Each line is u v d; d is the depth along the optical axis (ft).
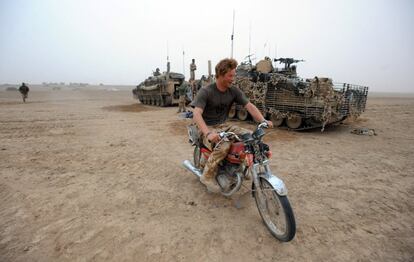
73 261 7.91
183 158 18.71
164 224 9.98
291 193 12.95
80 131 28.81
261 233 9.43
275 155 19.79
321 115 27.09
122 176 15.06
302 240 9.09
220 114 11.81
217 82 10.68
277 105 31.19
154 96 66.33
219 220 10.29
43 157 18.56
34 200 11.85
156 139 25.07
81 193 12.67
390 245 8.88
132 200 11.98
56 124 33.22
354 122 37.55
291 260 8.09
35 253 8.23
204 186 13.58
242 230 9.61
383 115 45.78
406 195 12.86
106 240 8.94
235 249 8.57
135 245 8.69
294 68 40.96
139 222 10.11
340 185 14.03
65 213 10.73
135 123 35.17
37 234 9.24
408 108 59.41
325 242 9.00
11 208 11.10
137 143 23.34
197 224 10.00
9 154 19.17
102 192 12.82
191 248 8.59
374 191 13.30
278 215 9.04
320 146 22.75
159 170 16.14
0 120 35.63
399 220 10.53
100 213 10.77
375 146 22.81
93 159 18.30
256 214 10.75
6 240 8.87
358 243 8.98
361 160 18.57
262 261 8.03
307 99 28.32
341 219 10.54
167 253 8.32
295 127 30.40
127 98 109.81
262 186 9.39
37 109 52.21
